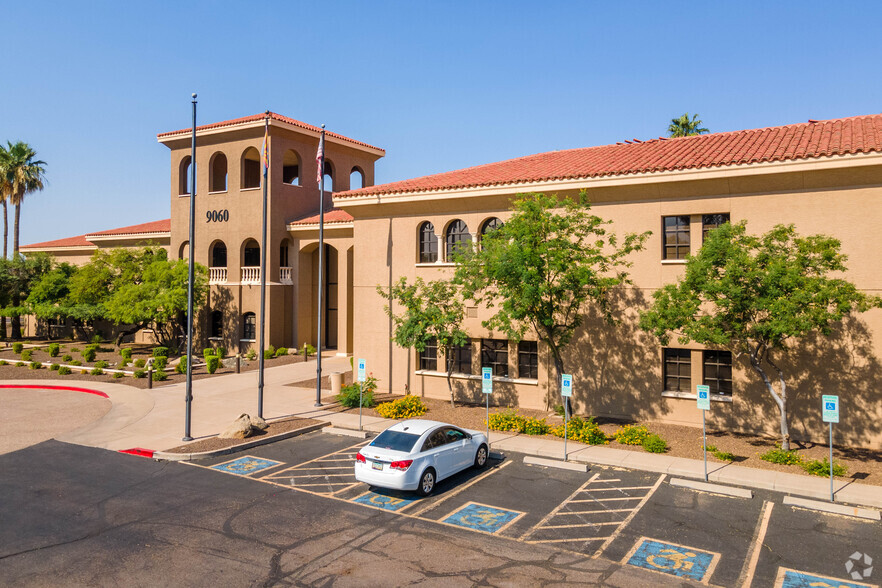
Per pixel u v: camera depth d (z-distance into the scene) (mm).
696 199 20094
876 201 17578
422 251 25984
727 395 19984
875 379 17594
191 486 14930
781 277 15141
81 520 12703
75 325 50062
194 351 41062
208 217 41125
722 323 16438
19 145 54906
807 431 18500
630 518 12742
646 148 25141
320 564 10609
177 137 41562
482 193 23391
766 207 19031
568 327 20375
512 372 23562
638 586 9828
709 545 11398
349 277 38844
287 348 40094
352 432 20188
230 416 22531
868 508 13227
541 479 15391
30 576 10172
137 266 41094
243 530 12148
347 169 44281
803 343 18531
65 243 53469
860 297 15117
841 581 9977
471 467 16234
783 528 12180
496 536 11844
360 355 27219
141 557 10906
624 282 21250
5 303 48344
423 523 12508
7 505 13617
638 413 21141
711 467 15898
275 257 39094
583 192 19406
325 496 14203
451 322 22359
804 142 19812
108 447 18500
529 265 18531
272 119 37594
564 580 10031
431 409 23078
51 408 24703
